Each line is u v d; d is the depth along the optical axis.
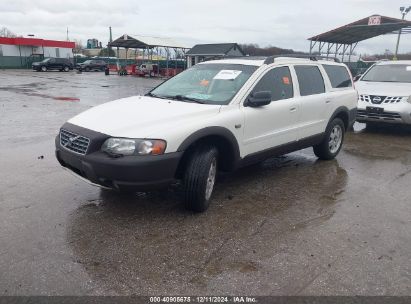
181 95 5.01
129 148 3.80
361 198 5.04
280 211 4.53
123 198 4.70
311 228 4.11
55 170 5.71
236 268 3.30
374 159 7.08
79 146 4.04
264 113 5.00
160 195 4.83
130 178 3.78
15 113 11.26
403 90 9.29
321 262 3.44
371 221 4.33
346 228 4.13
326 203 4.83
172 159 3.92
